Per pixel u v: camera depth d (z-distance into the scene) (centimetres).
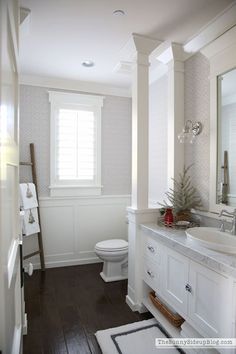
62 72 299
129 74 303
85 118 338
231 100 192
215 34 200
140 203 231
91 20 194
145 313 221
